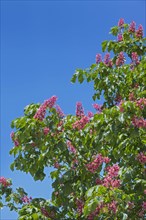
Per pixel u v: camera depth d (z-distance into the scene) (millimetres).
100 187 7598
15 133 9547
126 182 8867
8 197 11016
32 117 10031
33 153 9859
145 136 8953
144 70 10758
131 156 9102
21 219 9352
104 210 7781
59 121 9797
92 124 9117
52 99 9547
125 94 11391
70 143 9828
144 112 9164
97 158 9336
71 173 9414
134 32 12586
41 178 9945
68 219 9766
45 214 9742
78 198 9711
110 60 12008
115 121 8594
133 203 8820
